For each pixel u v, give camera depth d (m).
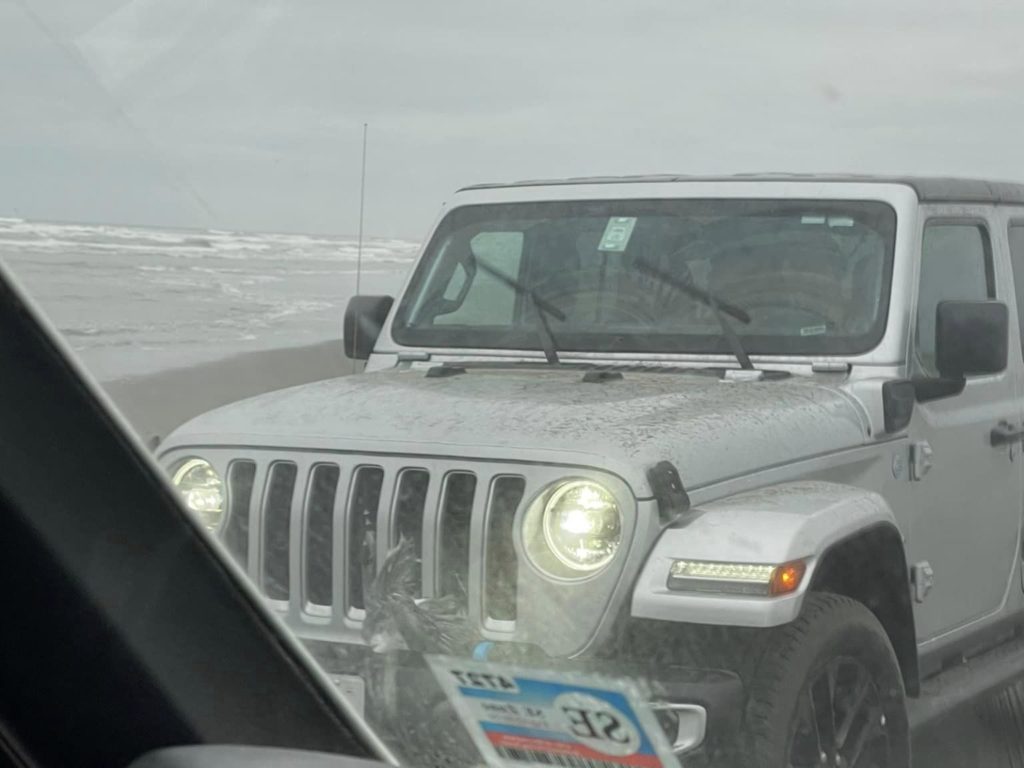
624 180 4.41
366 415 3.35
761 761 3.01
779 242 4.18
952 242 4.44
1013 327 4.71
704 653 3.06
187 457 3.04
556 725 2.99
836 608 3.27
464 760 3.01
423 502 3.22
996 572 4.48
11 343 2.35
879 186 4.20
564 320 4.21
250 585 2.45
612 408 3.49
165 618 2.38
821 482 3.57
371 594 3.16
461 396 3.59
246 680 2.42
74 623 2.34
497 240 4.39
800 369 4.02
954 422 4.27
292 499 3.23
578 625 3.06
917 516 4.05
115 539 2.37
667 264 4.20
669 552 3.09
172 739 2.36
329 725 2.47
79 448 2.36
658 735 2.97
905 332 4.02
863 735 3.31
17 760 2.31
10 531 2.33
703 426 3.40
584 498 3.11
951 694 3.96
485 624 3.13
